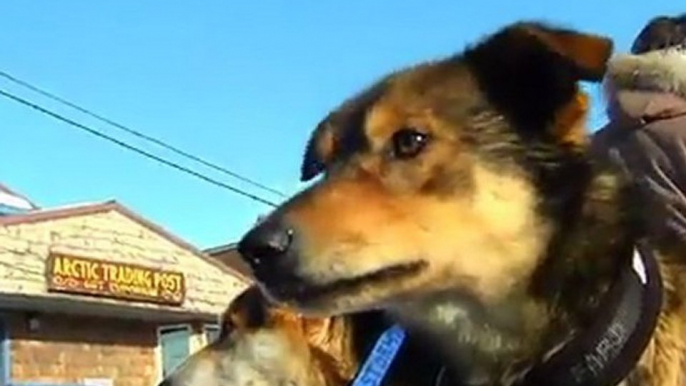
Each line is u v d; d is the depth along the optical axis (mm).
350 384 986
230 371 1285
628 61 950
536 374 795
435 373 840
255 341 1260
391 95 831
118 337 4812
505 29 841
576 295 788
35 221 4363
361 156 815
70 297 4434
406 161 801
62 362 4570
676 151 916
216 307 4980
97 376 4691
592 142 835
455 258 786
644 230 820
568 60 807
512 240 792
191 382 1297
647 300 791
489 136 810
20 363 4426
